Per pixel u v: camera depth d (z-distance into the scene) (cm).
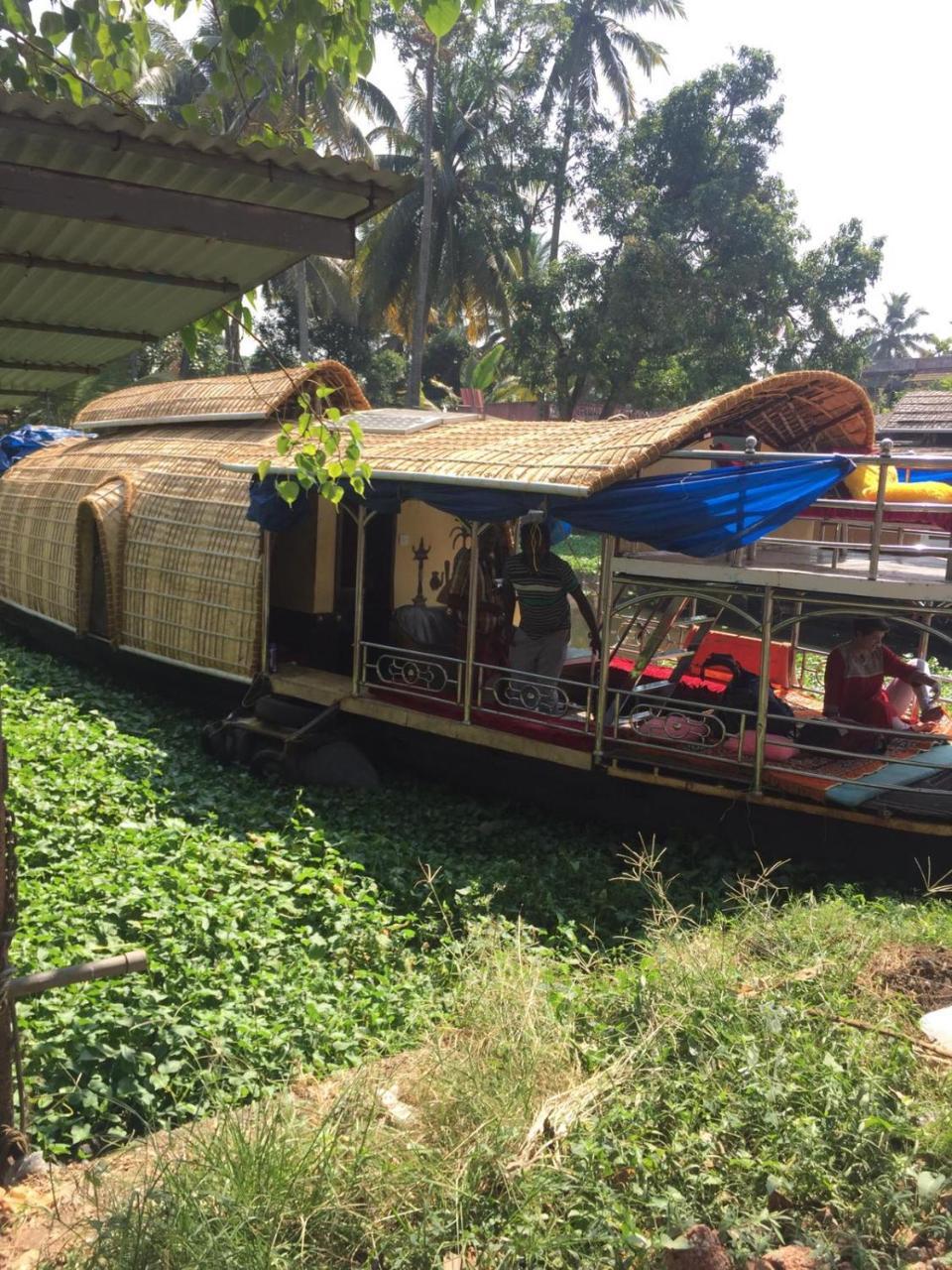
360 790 921
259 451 1115
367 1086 398
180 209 364
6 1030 379
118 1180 359
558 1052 421
